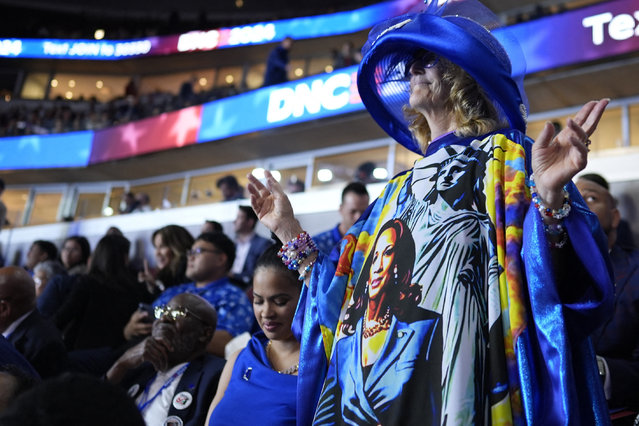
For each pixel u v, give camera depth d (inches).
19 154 492.1
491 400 43.2
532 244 44.1
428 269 47.1
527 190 47.8
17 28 749.9
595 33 252.2
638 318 78.8
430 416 43.5
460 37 51.3
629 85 259.1
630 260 83.1
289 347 77.5
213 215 278.2
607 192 100.5
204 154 405.1
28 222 505.7
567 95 275.1
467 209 48.4
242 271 184.5
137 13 748.6
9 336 107.0
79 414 27.3
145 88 696.4
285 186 375.9
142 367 97.1
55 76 717.9
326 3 666.8
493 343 44.1
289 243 59.0
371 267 51.1
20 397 28.2
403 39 53.0
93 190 493.7
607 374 72.5
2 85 717.9
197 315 93.9
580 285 45.5
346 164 352.8
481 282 46.3
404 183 54.1
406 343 45.7
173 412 86.7
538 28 266.8
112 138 450.9
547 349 43.1
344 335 50.4
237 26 620.4
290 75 577.6
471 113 53.7
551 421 42.3
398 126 64.6
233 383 77.0
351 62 361.7
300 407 54.9
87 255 197.6
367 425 45.3
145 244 302.2
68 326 132.7
